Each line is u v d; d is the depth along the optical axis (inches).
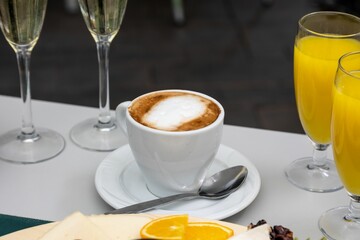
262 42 98.0
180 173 28.4
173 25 102.3
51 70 88.9
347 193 30.3
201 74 88.9
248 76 88.7
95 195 29.8
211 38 98.9
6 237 24.0
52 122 35.3
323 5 96.3
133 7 107.6
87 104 80.8
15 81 85.9
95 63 91.1
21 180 30.6
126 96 82.7
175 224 23.9
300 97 30.5
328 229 27.9
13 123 35.2
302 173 31.4
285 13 107.3
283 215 28.9
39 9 31.3
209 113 28.7
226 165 31.1
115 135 34.0
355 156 26.4
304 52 29.7
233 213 27.7
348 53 27.4
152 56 93.1
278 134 34.7
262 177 31.2
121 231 24.0
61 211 28.8
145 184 30.0
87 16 32.6
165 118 28.4
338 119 26.5
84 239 22.7
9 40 32.1
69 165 31.8
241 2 111.0
